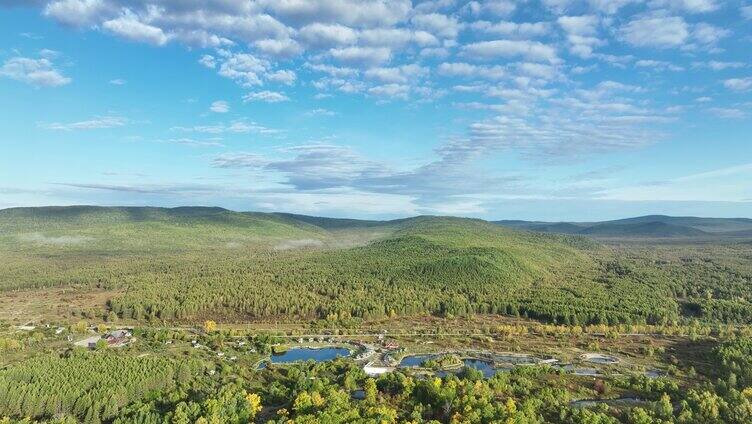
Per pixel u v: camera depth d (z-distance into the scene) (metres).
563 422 197.88
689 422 194.75
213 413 196.50
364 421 178.75
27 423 198.38
